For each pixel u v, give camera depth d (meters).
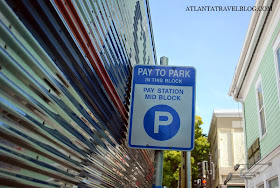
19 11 1.59
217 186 25.72
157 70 3.67
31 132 1.72
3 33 1.45
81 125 2.53
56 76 2.05
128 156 4.45
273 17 8.81
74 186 2.43
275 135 8.86
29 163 1.70
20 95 1.60
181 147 3.35
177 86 3.59
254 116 11.95
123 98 4.16
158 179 3.28
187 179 7.93
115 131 3.75
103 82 3.12
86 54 2.59
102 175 3.18
